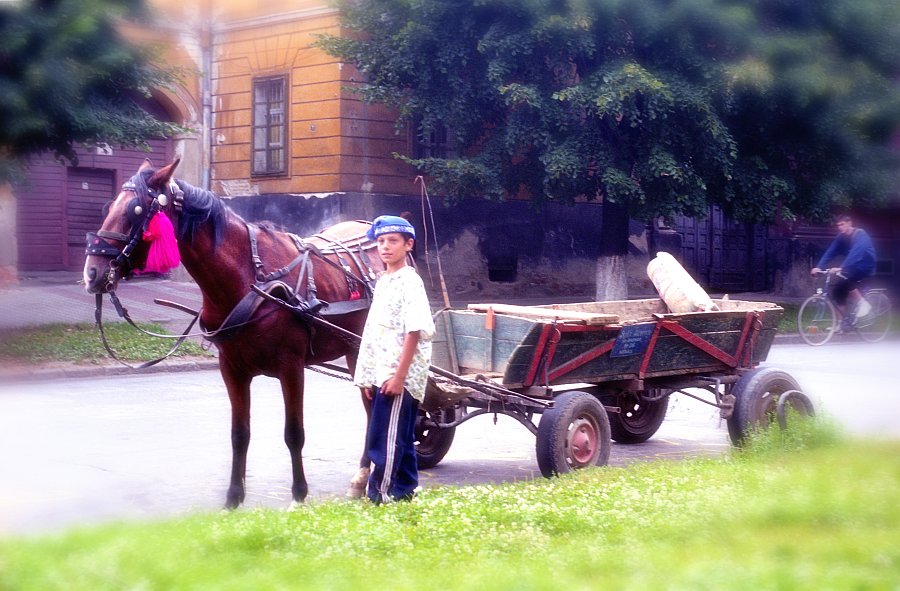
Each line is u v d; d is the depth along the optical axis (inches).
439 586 183.9
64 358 596.4
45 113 570.3
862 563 197.6
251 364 286.4
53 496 303.9
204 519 235.6
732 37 785.6
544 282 1050.7
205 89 984.3
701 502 246.5
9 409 460.1
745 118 836.0
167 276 958.4
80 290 850.1
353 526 229.1
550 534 229.1
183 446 383.9
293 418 290.8
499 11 793.6
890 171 879.7
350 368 323.9
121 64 603.5
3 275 845.8
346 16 838.5
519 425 450.0
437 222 968.9
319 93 919.7
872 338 796.6
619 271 886.4
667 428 449.7
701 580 184.1
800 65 799.1
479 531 227.6
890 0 826.8
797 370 623.5
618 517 237.6
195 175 996.6
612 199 784.9
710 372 376.5
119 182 971.9
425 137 856.3
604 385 360.2
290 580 187.3
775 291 1186.6
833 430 342.6
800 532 224.1
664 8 776.3
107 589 177.8
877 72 850.1
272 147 962.7
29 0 534.0
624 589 180.1
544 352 322.0
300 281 294.4
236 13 954.1
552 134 812.0
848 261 775.7
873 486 262.2
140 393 516.4
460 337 350.6
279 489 319.6
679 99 759.1
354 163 918.4
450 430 360.5
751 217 845.2
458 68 823.7
